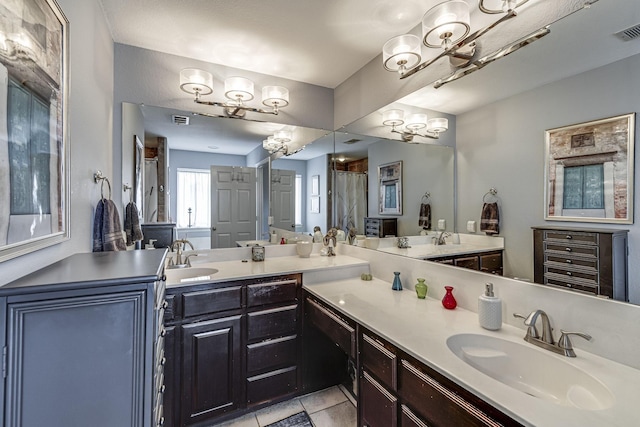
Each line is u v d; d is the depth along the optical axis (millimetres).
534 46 1261
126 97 2074
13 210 744
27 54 810
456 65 1624
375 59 2281
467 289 1571
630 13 983
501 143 1412
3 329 708
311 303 2008
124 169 2055
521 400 821
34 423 735
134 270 911
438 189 1771
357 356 1466
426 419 1059
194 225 2406
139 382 841
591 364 1013
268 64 2373
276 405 2031
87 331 789
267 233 2674
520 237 1331
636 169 969
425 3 1656
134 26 1869
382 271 2254
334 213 2789
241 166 2547
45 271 888
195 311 1789
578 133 1123
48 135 936
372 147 2326
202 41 2045
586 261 1097
